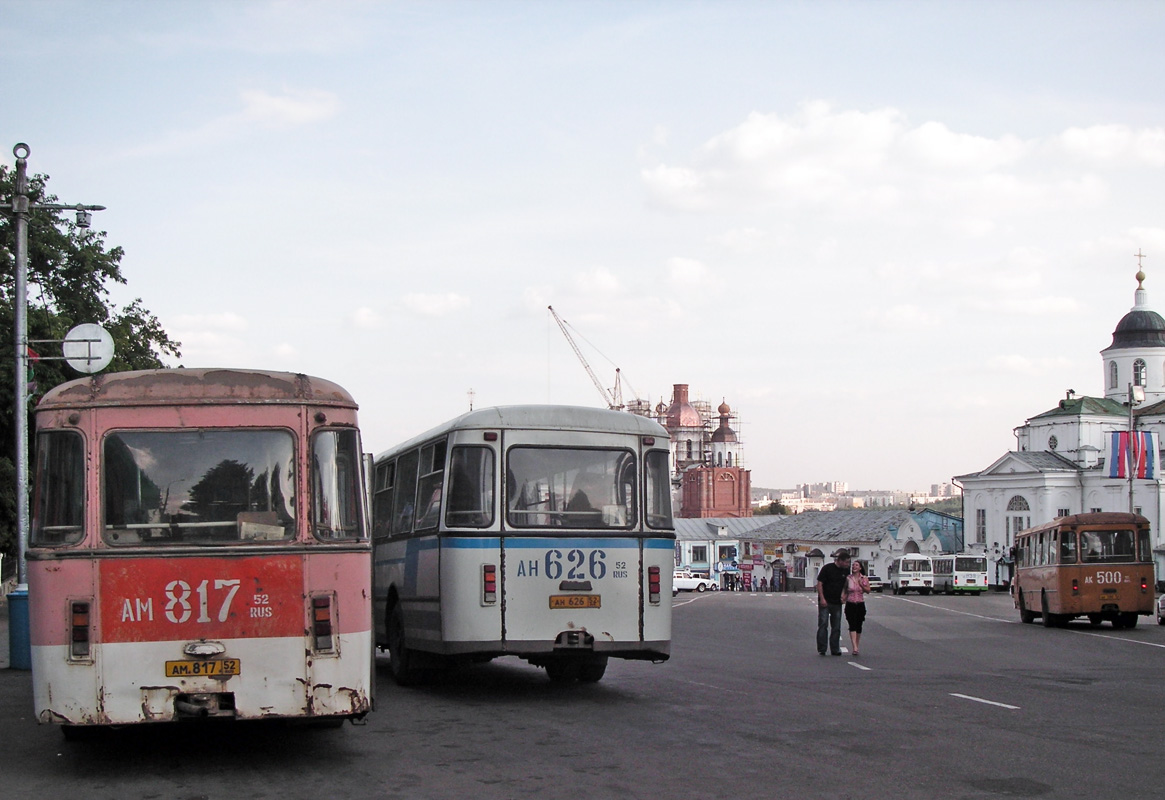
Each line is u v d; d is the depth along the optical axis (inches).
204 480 379.2
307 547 379.9
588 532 561.0
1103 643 975.6
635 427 578.9
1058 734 441.7
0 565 1605.6
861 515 4264.3
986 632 1151.6
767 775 364.5
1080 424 3139.8
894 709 513.3
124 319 1707.7
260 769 384.2
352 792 346.9
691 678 657.0
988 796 333.1
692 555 4884.4
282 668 373.4
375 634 709.3
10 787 359.6
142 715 364.2
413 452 637.9
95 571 367.6
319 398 392.2
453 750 415.8
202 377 386.6
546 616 551.5
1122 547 1215.6
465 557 549.0
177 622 369.1
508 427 561.6
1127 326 3253.0
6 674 679.1
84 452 375.2
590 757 399.2
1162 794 335.9
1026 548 1352.1
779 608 1835.6
